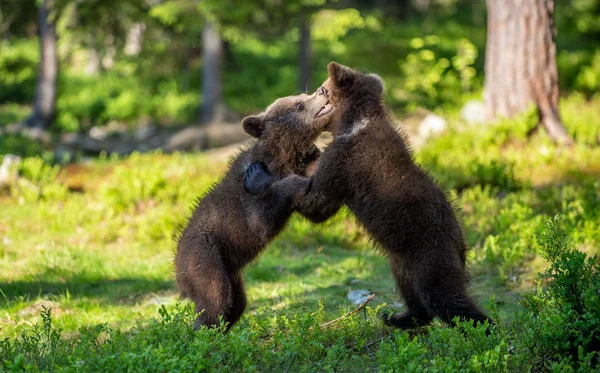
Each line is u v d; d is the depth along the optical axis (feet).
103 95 118.42
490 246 38.52
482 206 47.88
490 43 63.93
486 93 64.39
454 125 67.92
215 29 90.94
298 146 30.37
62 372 22.43
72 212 54.44
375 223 27.09
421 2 161.89
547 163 56.75
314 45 123.34
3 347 26.48
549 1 61.36
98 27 96.63
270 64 136.26
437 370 22.21
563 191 47.91
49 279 41.47
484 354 22.71
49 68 103.40
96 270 42.29
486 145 60.29
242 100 119.85
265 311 33.88
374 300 34.81
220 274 28.09
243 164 29.99
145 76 128.26
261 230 29.04
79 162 82.28
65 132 105.19
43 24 102.58
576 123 65.41
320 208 28.30
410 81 95.81
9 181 62.75
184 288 28.43
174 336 25.34
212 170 67.77
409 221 26.35
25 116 114.11
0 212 56.34
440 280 25.68
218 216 29.07
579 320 24.07
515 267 37.24
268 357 25.22
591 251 37.32
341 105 28.60
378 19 112.27
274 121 30.17
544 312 24.89
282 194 28.48
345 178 27.53
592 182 48.93
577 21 134.51
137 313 34.71
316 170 28.17
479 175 53.57
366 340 27.55
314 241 46.44
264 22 95.50
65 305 37.04
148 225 49.47
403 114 88.58
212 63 105.60
